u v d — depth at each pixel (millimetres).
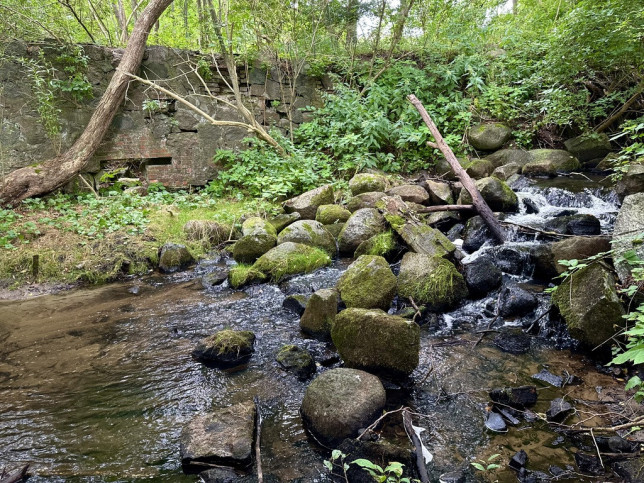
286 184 6742
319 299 3514
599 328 2863
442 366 3018
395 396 2721
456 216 5590
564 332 3268
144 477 2125
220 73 7301
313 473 2113
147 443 2369
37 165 6168
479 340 3332
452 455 2193
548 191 5945
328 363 3123
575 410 2467
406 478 1829
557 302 3209
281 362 3092
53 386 2932
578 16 5777
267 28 7422
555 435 2293
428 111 7914
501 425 2369
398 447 2076
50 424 2539
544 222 5086
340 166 7469
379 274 3787
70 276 4898
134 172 7270
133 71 6609
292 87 8297
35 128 6262
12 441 2393
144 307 4223
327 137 8141
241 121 7750
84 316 4043
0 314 4121
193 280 4941
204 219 6031
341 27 8602
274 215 6227
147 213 6109
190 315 4016
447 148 5836
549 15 9102
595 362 2945
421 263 4086
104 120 6473
